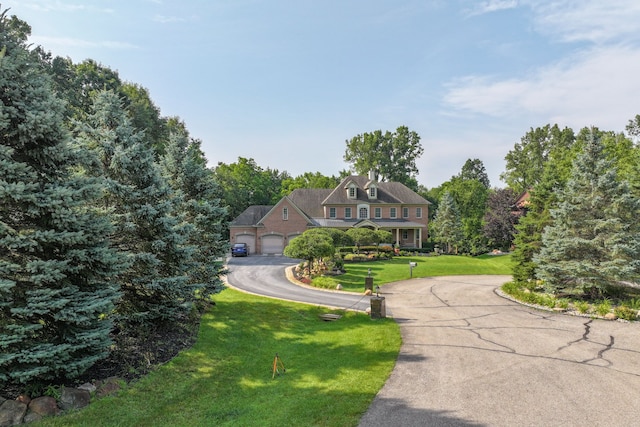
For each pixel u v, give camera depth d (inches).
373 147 3122.5
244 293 867.4
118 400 332.8
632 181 948.6
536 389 369.4
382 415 320.8
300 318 685.3
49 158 327.9
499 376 404.5
